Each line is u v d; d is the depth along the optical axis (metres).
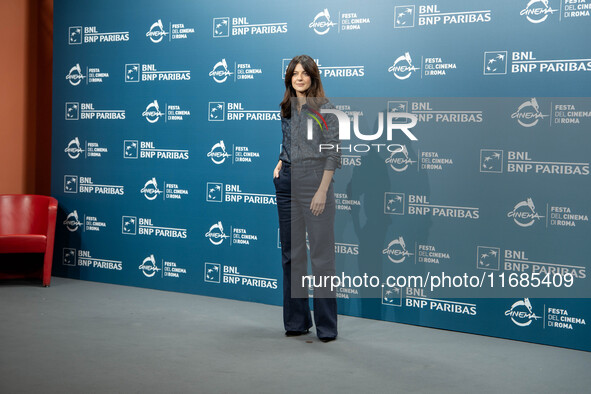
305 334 3.80
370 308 4.20
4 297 4.64
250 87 4.55
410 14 3.97
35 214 5.11
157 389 2.83
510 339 3.79
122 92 5.06
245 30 4.55
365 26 4.11
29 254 5.33
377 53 4.08
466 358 3.40
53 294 4.76
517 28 3.67
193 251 4.82
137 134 5.02
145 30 4.94
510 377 3.10
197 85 4.75
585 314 3.58
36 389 2.81
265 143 4.52
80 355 3.31
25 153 5.48
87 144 5.23
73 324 3.93
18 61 5.40
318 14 4.27
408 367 3.22
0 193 5.33
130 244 5.08
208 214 4.75
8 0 5.30
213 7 4.66
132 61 5.00
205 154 4.75
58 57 5.32
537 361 3.37
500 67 3.72
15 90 5.39
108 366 3.14
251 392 2.82
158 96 4.91
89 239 5.25
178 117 4.84
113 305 4.45
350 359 3.33
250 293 4.62
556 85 3.58
